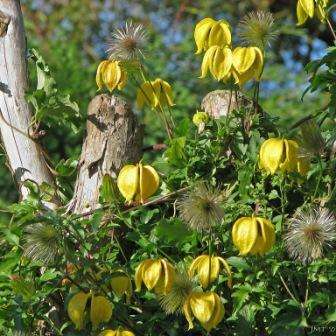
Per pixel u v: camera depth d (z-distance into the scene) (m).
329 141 7.66
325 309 7.50
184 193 7.99
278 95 17.64
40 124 9.14
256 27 7.77
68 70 17.28
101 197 8.18
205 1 21.59
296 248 7.14
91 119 8.54
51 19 20.88
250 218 6.92
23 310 7.64
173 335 7.72
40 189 8.72
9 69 9.10
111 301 7.40
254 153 8.09
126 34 8.16
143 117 15.69
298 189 7.88
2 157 9.27
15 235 7.78
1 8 9.20
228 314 7.70
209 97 8.63
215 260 7.11
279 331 7.37
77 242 7.92
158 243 7.88
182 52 18.28
